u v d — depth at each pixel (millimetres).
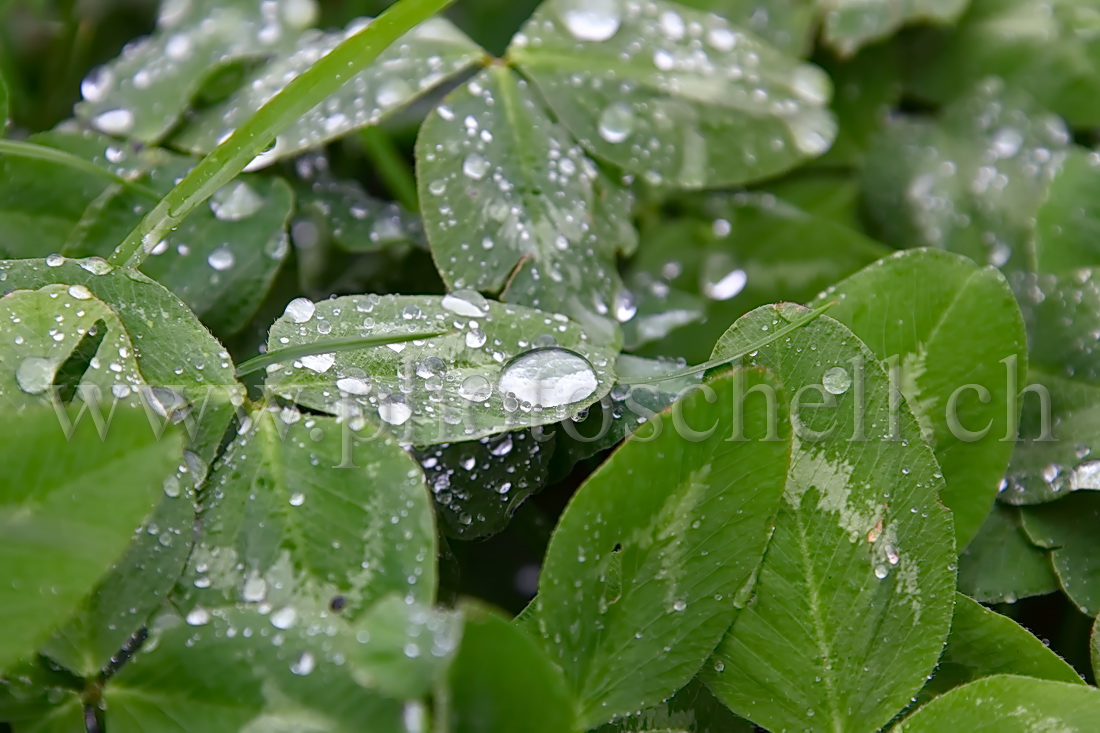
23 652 300
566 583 307
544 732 298
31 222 331
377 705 299
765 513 311
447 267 329
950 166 356
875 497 314
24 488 300
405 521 306
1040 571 327
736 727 317
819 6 362
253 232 332
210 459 312
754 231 353
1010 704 310
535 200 333
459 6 366
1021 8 363
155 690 303
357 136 353
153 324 315
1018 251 349
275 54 343
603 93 339
